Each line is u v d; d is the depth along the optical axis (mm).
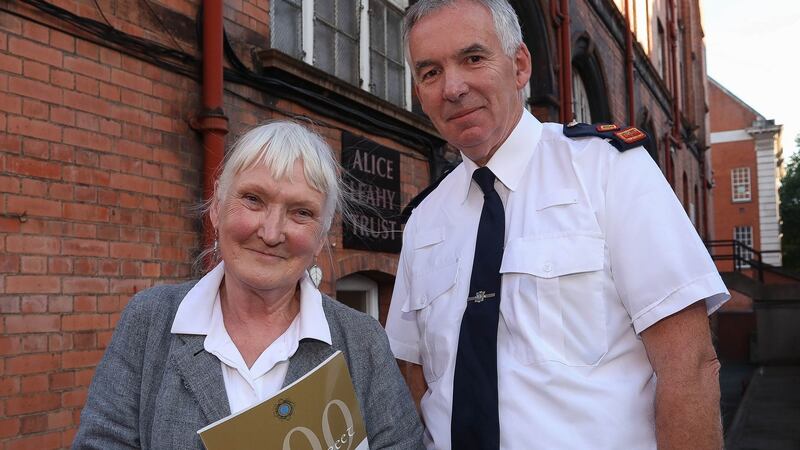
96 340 3029
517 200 1821
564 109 8805
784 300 16281
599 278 1634
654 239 1555
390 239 5359
